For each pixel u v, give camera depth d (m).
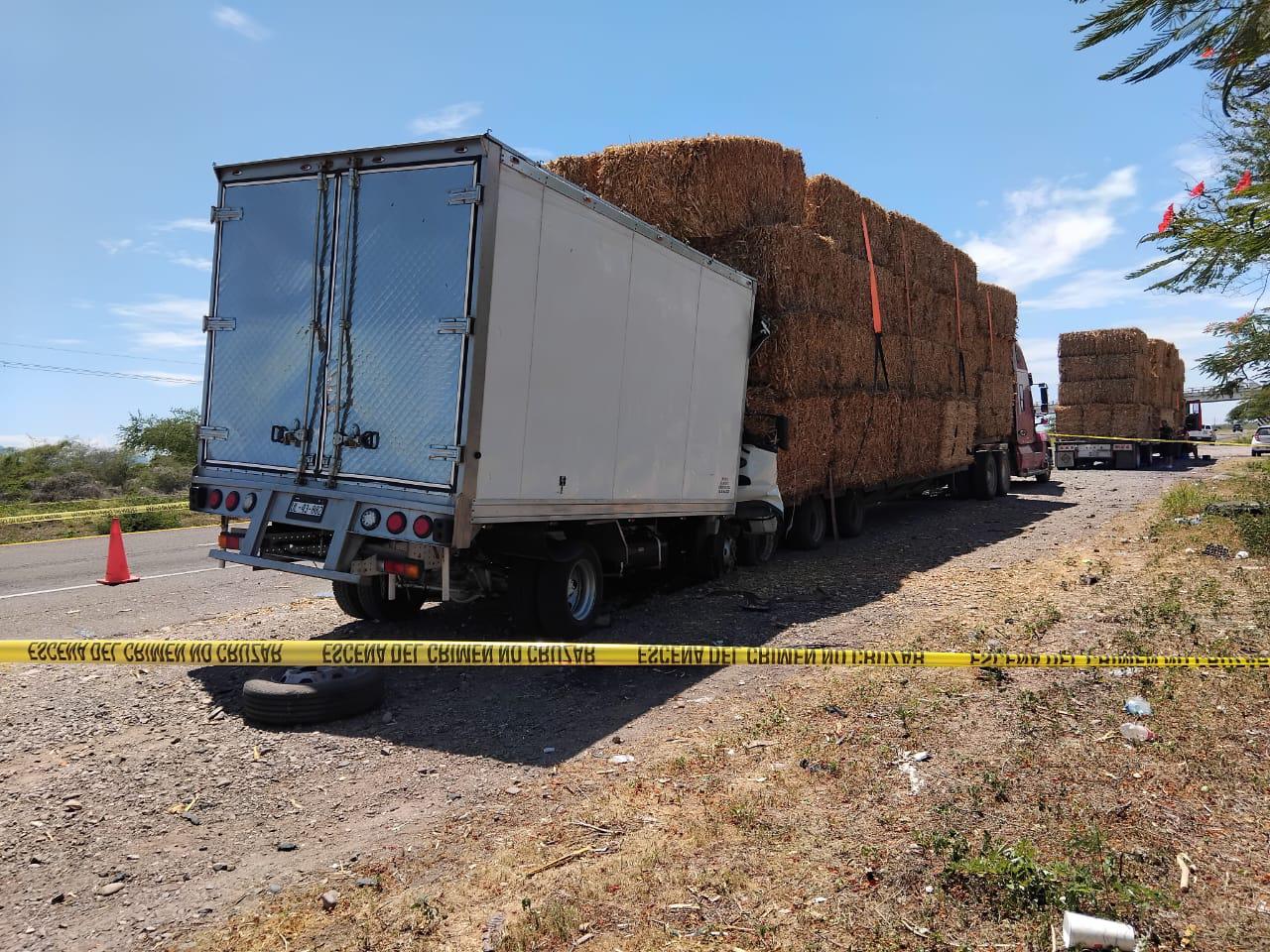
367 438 5.35
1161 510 13.23
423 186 5.20
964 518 14.16
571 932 2.61
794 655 3.75
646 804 3.54
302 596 8.46
